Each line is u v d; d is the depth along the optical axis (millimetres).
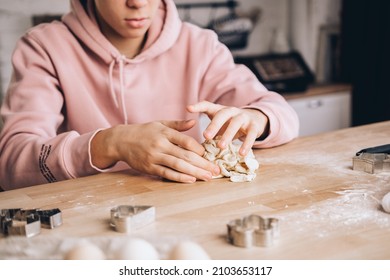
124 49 1385
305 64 2789
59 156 1031
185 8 2797
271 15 3043
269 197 833
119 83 1374
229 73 1415
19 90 1260
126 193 884
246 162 944
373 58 2766
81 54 1354
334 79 3084
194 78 1426
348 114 2875
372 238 661
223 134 982
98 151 1013
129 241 606
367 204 783
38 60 1307
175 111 1449
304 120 2734
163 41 1382
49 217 726
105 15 1199
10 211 763
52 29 1353
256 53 3041
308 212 758
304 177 932
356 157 972
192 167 933
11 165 1099
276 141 1158
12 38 2305
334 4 3072
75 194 889
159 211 789
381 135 1218
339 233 679
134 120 1402
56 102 1297
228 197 841
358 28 2838
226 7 2902
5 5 2266
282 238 670
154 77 1423
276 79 2678
